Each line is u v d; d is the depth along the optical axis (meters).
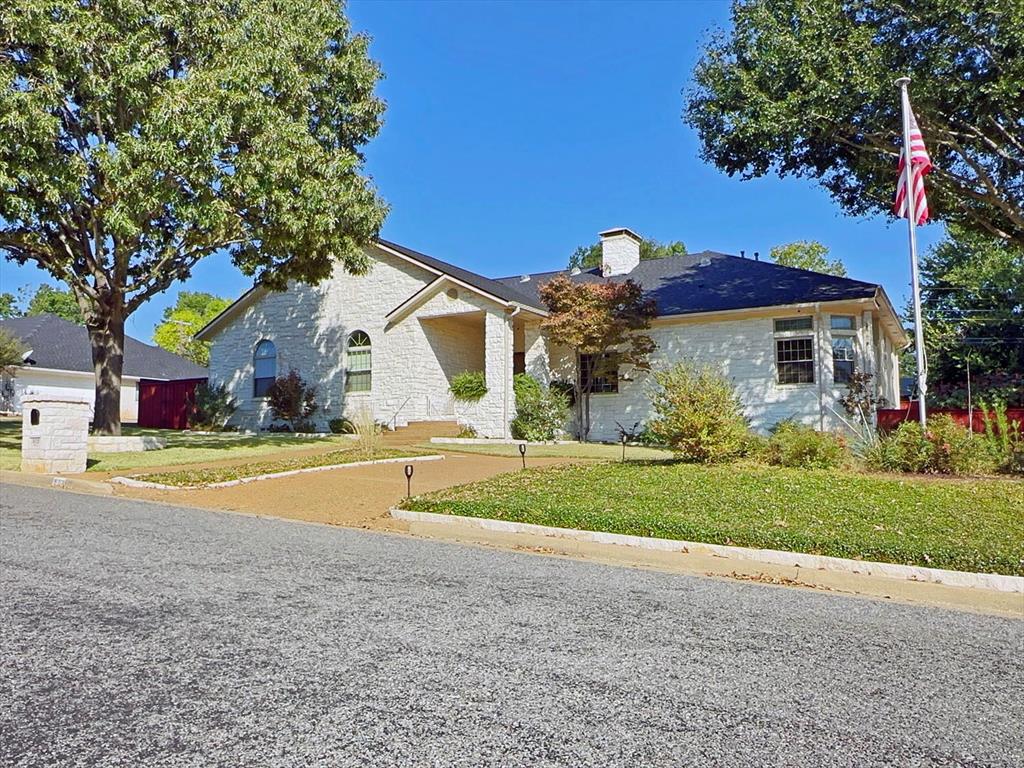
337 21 14.14
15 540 5.75
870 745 2.47
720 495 7.58
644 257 41.47
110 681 2.89
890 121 12.75
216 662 3.13
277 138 11.81
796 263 39.78
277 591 4.37
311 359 20.47
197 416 21.72
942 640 3.76
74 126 11.62
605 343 16.39
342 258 13.88
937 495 7.36
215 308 60.84
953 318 25.31
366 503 8.17
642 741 2.44
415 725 2.52
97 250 13.00
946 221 16.75
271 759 2.25
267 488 9.09
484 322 19.30
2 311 49.12
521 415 16.88
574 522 6.45
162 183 10.95
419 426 17.47
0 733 2.41
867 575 5.08
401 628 3.68
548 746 2.38
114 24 10.91
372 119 15.04
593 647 3.47
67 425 10.36
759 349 16.11
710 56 14.60
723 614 4.16
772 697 2.89
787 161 15.22
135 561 5.10
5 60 10.27
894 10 12.13
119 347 13.87
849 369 15.40
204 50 11.95
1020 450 9.31
